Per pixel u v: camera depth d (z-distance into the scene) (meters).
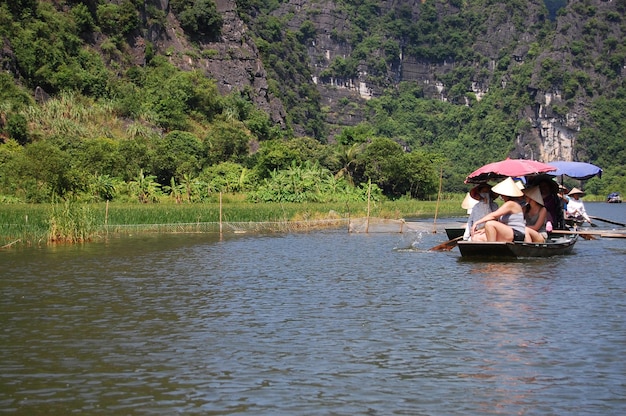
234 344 17.78
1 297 23.66
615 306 21.67
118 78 127.81
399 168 113.81
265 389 14.72
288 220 57.00
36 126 97.38
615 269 29.31
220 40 152.88
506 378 15.27
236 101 138.88
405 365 16.11
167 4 147.62
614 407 13.77
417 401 14.09
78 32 126.44
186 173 90.06
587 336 18.19
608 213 96.06
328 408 13.77
